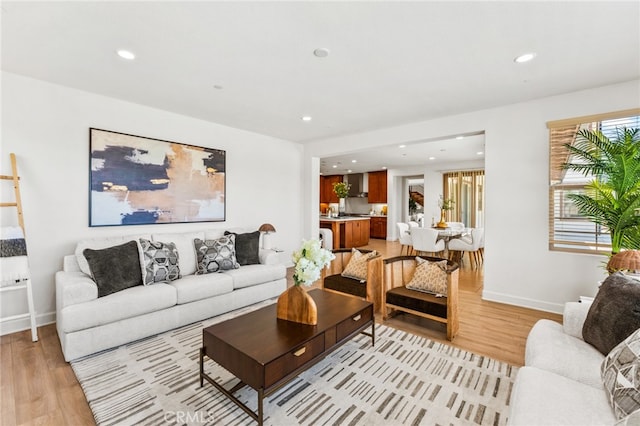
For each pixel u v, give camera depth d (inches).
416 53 95.7
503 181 146.7
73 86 123.4
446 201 295.9
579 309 74.8
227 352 72.5
